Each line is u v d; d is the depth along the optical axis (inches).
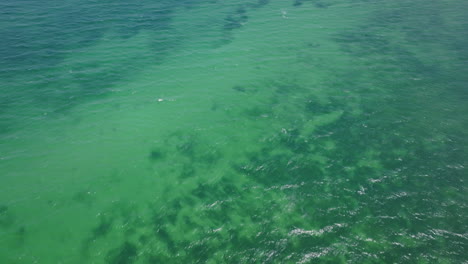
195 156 900.6
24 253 657.0
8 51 1327.5
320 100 1118.4
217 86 1194.0
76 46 1403.8
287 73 1274.6
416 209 750.5
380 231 705.6
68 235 697.0
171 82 1212.5
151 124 1015.0
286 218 736.3
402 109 1069.8
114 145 932.6
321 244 682.8
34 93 1119.6
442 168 853.2
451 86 1186.0
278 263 652.7
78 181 818.2
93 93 1139.9
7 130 966.4
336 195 784.9
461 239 687.7
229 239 696.4
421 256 658.8
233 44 1482.5
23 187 794.2
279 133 975.0
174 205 767.7
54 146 920.9
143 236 701.9
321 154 900.0
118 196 785.6
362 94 1147.9
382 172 843.4
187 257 665.0
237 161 884.0
